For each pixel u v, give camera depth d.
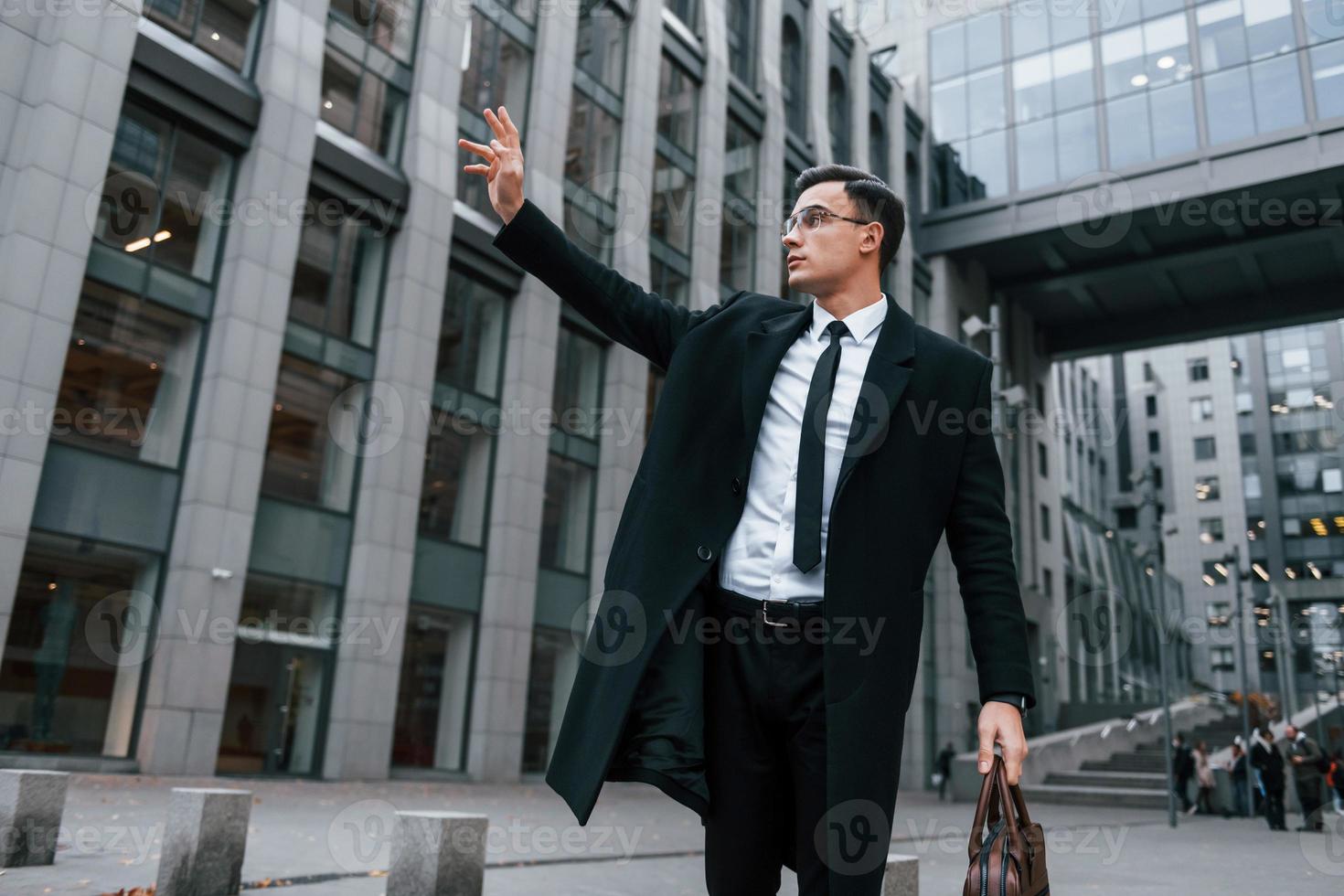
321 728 17.66
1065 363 58.59
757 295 1.97
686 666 1.62
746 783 1.68
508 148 1.87
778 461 1.75
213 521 16.06
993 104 36.38
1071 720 40.66
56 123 14.64
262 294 17.23
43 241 14.34
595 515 23.62
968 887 1.53
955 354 1.89
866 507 1.68
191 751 15.27
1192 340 42.19
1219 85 31.70
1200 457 70.81
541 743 21.39
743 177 29.20
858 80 34.84
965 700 33.41
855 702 1.58
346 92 19.67
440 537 20.25
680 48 27.62
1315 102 29.94
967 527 1.84
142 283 16.03
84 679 14.68
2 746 13.74
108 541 15.12
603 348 24.62
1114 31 34.28
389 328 19.66
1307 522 66.44
